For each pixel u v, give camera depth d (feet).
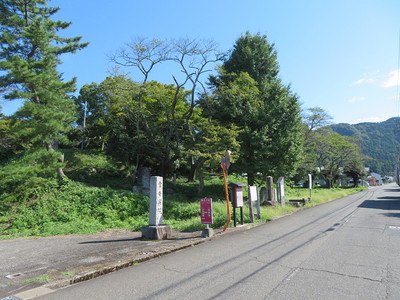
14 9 55.36
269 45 74.59
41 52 52.26
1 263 19.94
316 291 13.87
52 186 53.31
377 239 25.96
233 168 69.00
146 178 70.13
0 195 48.26
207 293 13.94
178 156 71.41
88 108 101.45
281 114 66.74
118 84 61.52
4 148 66.28
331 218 41.39
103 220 43.06
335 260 19.21
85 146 105.91
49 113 46.55
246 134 63.98
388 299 12.83
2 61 42.91
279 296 13.35
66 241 28.09
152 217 28.91
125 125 80.53
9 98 46.96
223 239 27.58
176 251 23.11
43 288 14.78
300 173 124.36
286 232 30.55
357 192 140.26
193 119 67.62
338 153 149.89
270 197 54.34
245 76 61.87
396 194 113.60
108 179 70.38
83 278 16.48
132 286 15.23
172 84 71.51
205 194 71.92
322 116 111.55
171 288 14.75
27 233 34.24
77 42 63.57
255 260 19.61
